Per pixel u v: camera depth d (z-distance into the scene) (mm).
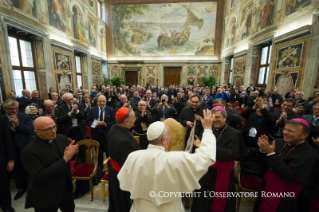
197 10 17188
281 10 8242
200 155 1220
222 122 2072
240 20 12945
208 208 1996
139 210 1246
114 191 1902
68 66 10586
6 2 6266
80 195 2818
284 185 1755
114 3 17453
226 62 16328
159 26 17844
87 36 13453
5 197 2314
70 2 10914
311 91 6387
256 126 3076
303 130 1670
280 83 8055
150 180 1178
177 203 1281
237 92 9766
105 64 17844
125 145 1784
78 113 3635
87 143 2979
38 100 5906
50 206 1738
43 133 1660
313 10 6371
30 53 8211
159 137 1252
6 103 2527
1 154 2238
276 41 8344
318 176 1614
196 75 18141
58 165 1672
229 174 1943
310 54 6375
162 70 18375
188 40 17859
